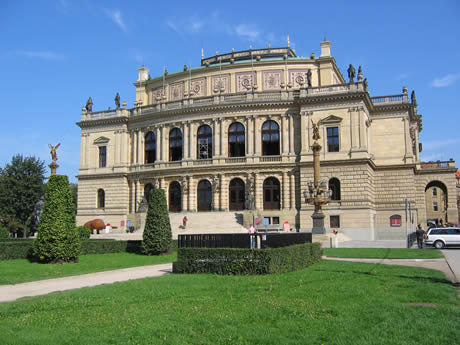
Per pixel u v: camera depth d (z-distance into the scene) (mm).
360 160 71250
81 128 91875
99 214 88000
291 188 75375
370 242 65125
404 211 75625
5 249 39750
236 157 78125
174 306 17672
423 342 12453
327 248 51750
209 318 15578
